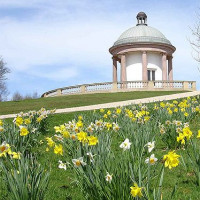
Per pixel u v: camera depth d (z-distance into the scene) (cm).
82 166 471
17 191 421
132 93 3822
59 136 733
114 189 421
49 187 606
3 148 525
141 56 5016
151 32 5094
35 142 969
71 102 2878
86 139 572
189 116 1225
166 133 871
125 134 966
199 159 575
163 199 471
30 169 467
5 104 3092
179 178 623
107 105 2414
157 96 3219
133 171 446
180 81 4400
